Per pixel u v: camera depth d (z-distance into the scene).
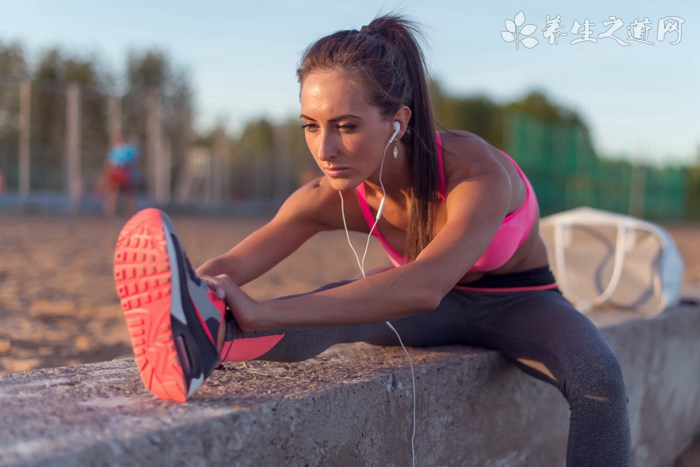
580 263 3.06
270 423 1.29
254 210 19.25
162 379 1.26
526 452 2.08
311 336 1.55
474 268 1.75
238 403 1.29
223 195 18.84
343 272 5.76
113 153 13.74
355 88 1.40
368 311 1.38
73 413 1.20
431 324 1.86
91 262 5.63
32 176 13.90
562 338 1.67
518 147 16.27
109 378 1.45
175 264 1.20
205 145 18.66
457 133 1.71
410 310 1.41
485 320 1.84
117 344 2.83
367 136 1.43
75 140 14.16
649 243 2.94
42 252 6.21
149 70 21.95
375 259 7.01
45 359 2.53
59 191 14.23
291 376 1.53
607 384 1.58
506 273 1.83
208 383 1.44
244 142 19.41
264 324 1.35
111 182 13.70
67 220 11.55
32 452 1.01
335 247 8.55
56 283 4.42
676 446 3.03
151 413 1.21
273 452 1.30
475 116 30.20
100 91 14.75
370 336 1.78
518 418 2.02
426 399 1.69
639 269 2.94
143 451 1.10
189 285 1.25
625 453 1.57
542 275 1.86
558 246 3.06
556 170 17.47
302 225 1.79
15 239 7.38
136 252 1.20
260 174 19.69
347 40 1.44
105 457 1.05
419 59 1.57
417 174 1.59
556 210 17.52
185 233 9.75
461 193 1.55
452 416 1.77
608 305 2.99
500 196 1.54
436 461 1.74
